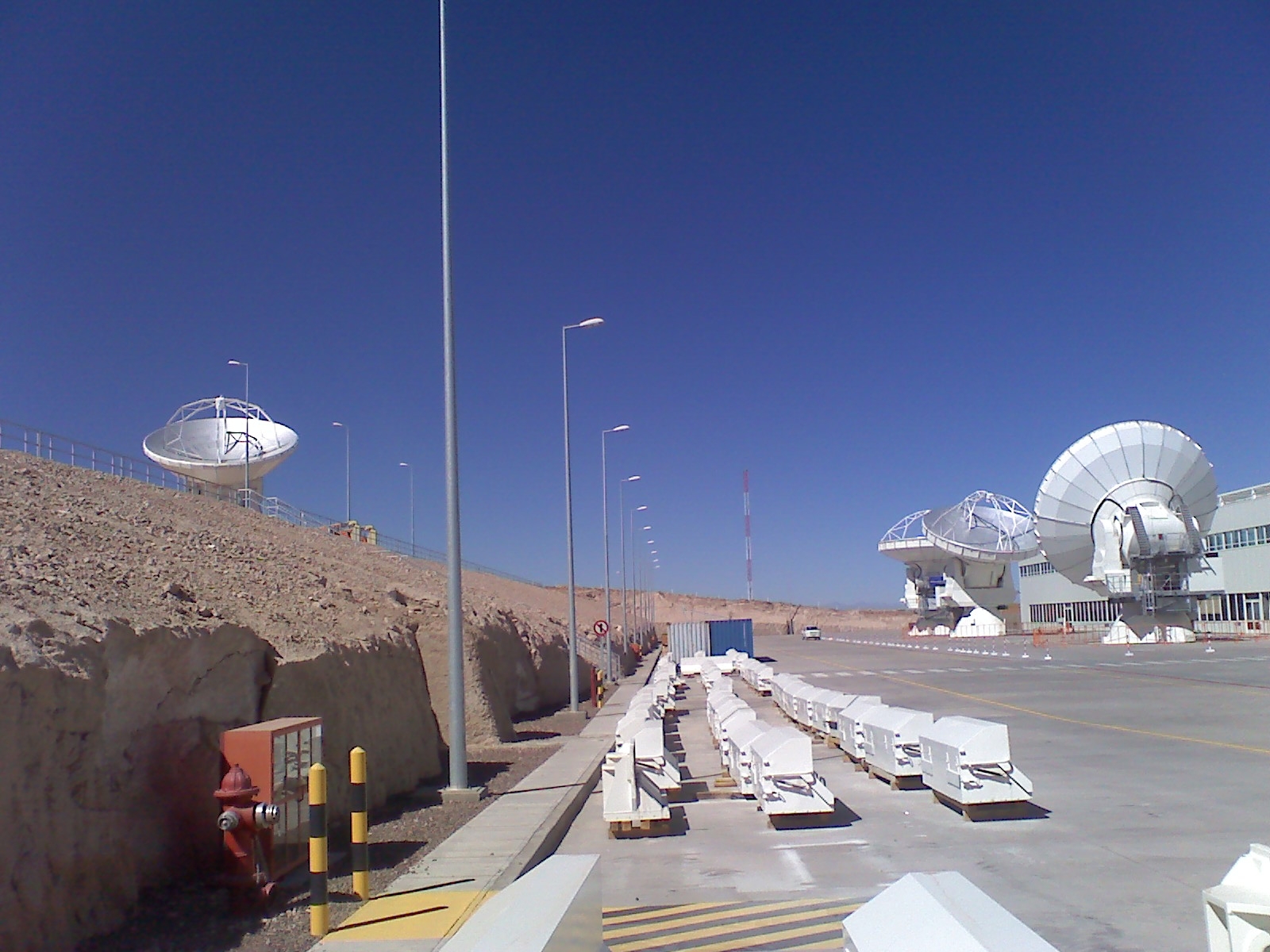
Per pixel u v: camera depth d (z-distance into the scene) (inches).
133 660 359.3
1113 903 338.0
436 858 417.7
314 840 311.6
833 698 798.5
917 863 407.2
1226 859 394.9
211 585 566.9
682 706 1280.8
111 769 331.9
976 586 3558.1
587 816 551.5
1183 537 2247.8
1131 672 1487.5
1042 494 2437.3
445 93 629.3
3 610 330.0
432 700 847.7
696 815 542.0
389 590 945.5
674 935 322.7
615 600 4790.8
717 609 6540.4
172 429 1674.5
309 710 477.7
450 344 611.2
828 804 494.3
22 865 276.1
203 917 325.1
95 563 488.4
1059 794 543.5
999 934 124.8
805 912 344.2
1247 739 740.7
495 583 2559.1
